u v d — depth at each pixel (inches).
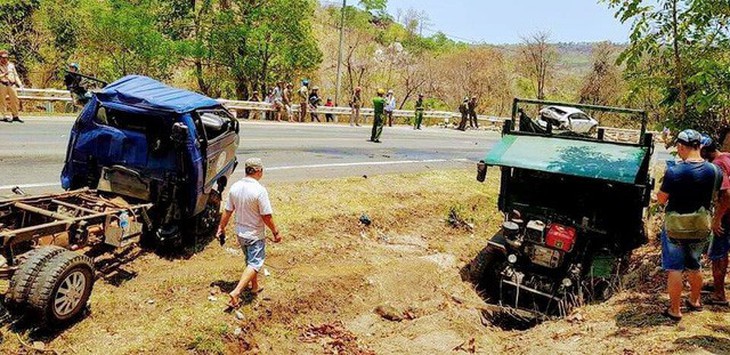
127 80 331.6
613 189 333.7
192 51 1216.2
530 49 1899.6
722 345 219.9
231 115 371.9
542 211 352.2
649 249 395.9
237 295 264.1
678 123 354.3
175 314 252.4
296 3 1242.0
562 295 330.0
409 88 1911.9
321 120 1173.7
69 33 1152.8
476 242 462.0
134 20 1162.0
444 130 1223.5
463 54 2016.5
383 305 319.0
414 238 440.1
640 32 335.6
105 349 220.2
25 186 361.4
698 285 250.7
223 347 242.8
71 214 263.1
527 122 373.7
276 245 359.6
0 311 219.0
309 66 1321.4
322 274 332.5
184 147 297.7
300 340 271.7
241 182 268.7
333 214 424.2
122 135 303.1
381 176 548.4
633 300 290.7
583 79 1839.3
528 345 271.1
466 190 559.5
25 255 222.2
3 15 1084.5
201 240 343.6
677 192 236.5
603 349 235.5
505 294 363.3
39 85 1146.0
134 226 277.3
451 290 365.1
